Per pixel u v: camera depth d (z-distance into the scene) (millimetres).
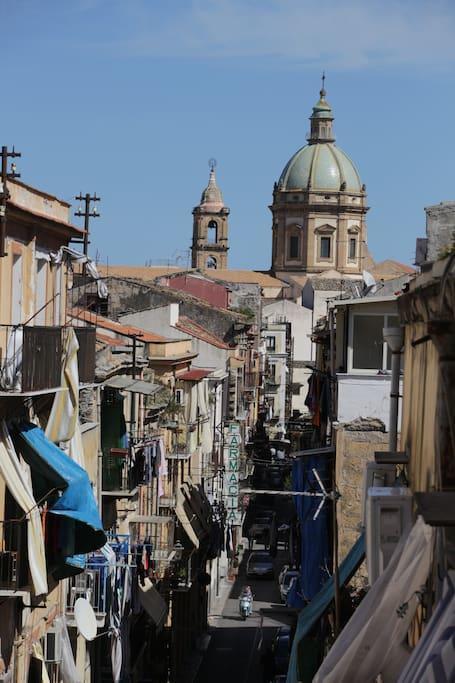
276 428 195000
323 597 34656
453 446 18078
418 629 20875
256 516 139375
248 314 167000
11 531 38094
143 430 65188
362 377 50406
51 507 40094
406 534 21234
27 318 41812
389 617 20156
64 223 44844
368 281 94625
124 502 60312
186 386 83938
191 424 80750
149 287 123938
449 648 15672
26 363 36250
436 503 15953
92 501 38469
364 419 50312
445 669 15555
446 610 16312
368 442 50094
